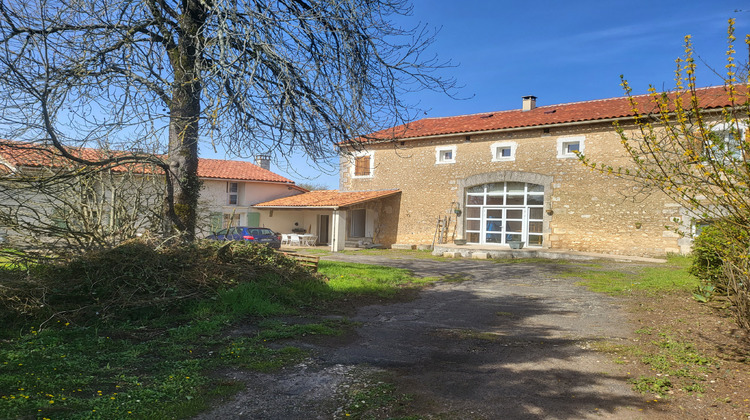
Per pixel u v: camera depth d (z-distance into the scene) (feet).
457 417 12.34
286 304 26.50
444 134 70.28
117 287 22.54
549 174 62.23
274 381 14.89
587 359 17.35
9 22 19.01
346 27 24.70
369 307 27.58
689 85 14.44
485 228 68.33
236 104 22.26
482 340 20.27
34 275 21.26
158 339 18.86
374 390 14.19
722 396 13.65
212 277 26.68
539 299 30.45
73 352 16.63
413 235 74.64
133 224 30.42
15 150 20.66
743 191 13.76
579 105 67.97
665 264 48.57
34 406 11.66
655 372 15.74
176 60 27.09
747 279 18.38
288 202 85.97
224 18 21.75
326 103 23.76
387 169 78.38
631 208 56.39
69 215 27.96
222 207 88.28
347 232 86.99
